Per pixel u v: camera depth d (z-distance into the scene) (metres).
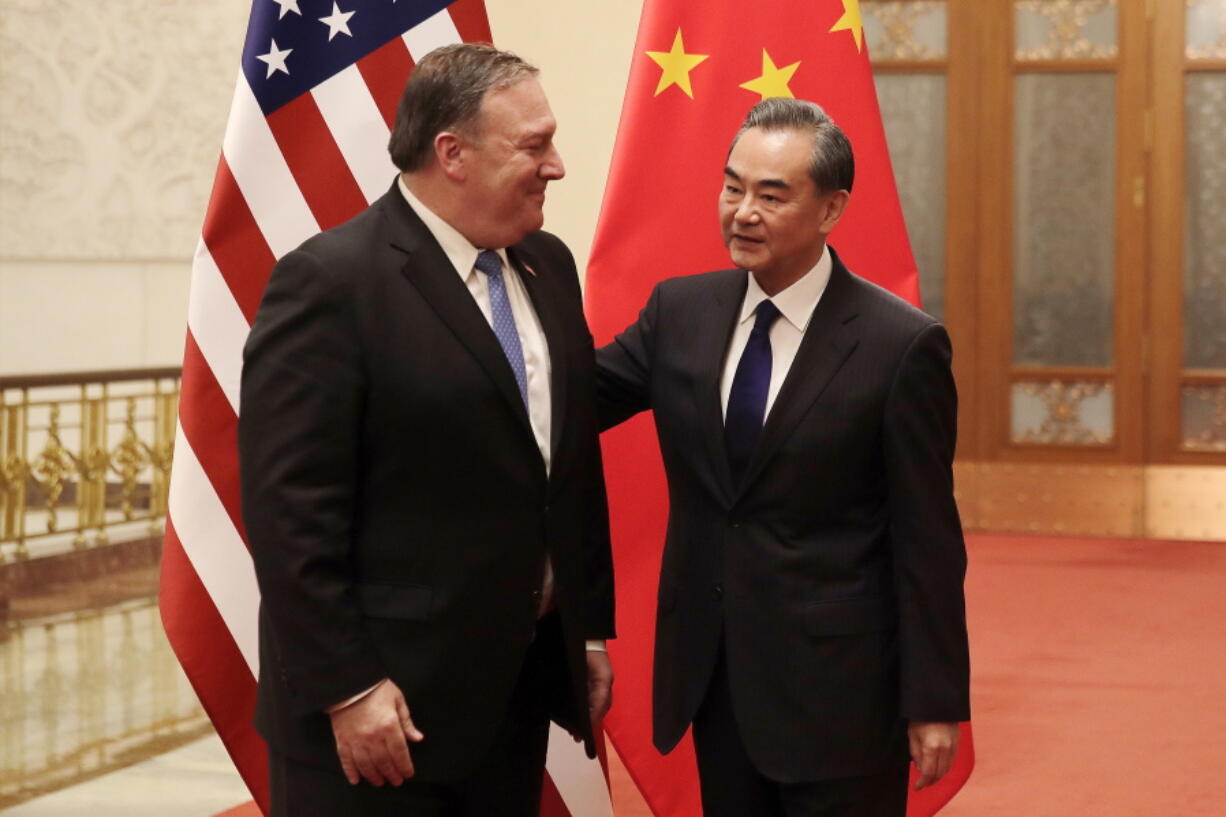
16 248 10.33
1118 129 8.77
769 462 2.33
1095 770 4.48
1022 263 8.95
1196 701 5.26
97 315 10.33
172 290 10.22
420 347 2.08
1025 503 8.98
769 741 2.34
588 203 7.02
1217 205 8.70
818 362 2.34
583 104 6.99
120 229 10.22
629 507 3.00
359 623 2.03
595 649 2.45
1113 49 8.76
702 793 2.50
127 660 6.17
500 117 2.10
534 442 2.16
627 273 2.99
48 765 4.68
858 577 2.35
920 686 2.27
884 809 2.39
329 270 2.06
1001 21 8.88
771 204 2.28
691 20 3.04
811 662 2.32
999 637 6.29
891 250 3.00
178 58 10.05
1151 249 8.77
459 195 2.14
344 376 2.04
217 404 2.78
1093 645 6.13
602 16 6.93
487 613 2.13
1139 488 8.80
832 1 3.04
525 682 2.34
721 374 2.42
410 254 2.12
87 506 8.89
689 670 2.43
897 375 2.30
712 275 2.55
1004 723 5.00
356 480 2.09
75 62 10.16
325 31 2.81
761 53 3.03
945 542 2.30
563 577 2.23
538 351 2.26
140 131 10.14
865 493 2.36
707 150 3.02
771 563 2.34
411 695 2.09
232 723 2.80
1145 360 8.80
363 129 2.83
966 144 8.97
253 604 2.79
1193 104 8.68
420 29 2.86
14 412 7.56
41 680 5.81
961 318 9.04
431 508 2.11
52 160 10.25
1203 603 6.95
